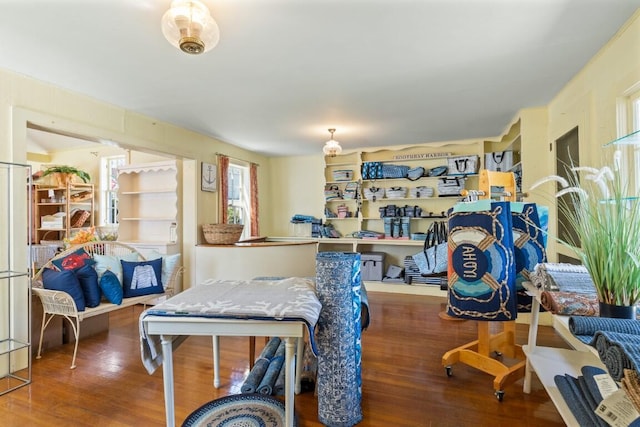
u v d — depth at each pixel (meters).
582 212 1.32
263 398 2.12
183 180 4.44
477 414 1.94
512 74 2.66
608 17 1.90
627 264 1.19
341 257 1.87
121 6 1.76
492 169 4.70
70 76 2.63
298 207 6.21
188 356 2.78
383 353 2.81
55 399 2.12
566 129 2.94
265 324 1.49
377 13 1.83
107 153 5.89
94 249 3.81
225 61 2.40
